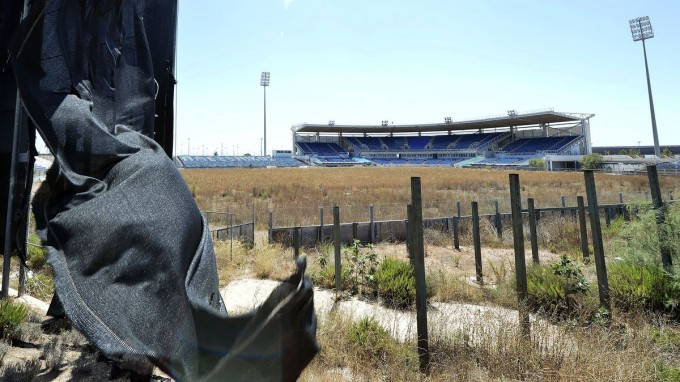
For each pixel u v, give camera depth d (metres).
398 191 32.47
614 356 4.21
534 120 92.81
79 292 1.58
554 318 5.77
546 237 14.54
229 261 10.12
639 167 62.41
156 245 1.76
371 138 116.56
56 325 4.55
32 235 7.68
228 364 1.16
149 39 4.67
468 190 35.31
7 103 5.02
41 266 7.39
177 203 2.09
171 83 4.93
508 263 11.09
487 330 5.00
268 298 1.11
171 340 1.39
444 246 14.23
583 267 8.98
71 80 2.74
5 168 5.06
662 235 6.88
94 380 3.10
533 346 4.55
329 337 5.17
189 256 1.99
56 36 2.83
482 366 4.50
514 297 7.24
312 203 24.05
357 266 9.08
